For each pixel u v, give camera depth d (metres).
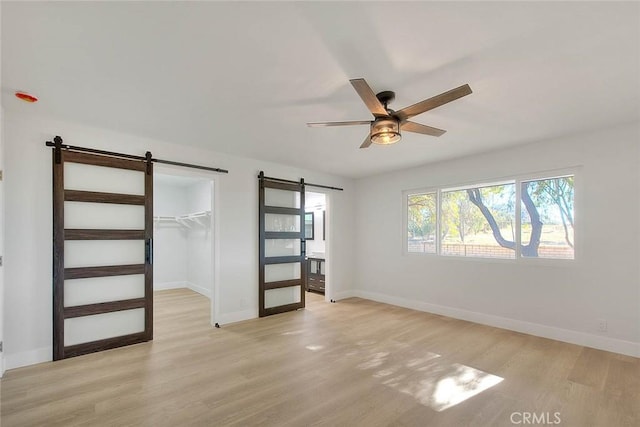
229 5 1.51
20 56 1.95
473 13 1.57
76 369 2.81
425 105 2.08
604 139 3.32
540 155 3.76
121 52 1.92
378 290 5.70
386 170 5.41
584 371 2.77
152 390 2.44
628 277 3.16
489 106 2.73
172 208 7.04
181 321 4.38
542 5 1.51
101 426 1.99
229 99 2.58
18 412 2.14
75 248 3.18
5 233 2.80
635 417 2.09
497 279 4.14
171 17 1.60
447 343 3.49
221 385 2.52
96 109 2.79
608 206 3.29
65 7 1.51
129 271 3.47
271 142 3.79
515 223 4.01
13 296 2.82
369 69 2.11
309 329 4.01
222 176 4.31
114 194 3.41
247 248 4.54
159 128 3.30
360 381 2.60
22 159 2.90
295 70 2.13
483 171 4.29
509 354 3.17
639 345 3.07
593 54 1.92
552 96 2.53
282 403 2.27
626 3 1.49
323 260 6.44
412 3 1.50
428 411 2.17
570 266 3.53
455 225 4.70
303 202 5.22
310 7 1.53
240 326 4.14
